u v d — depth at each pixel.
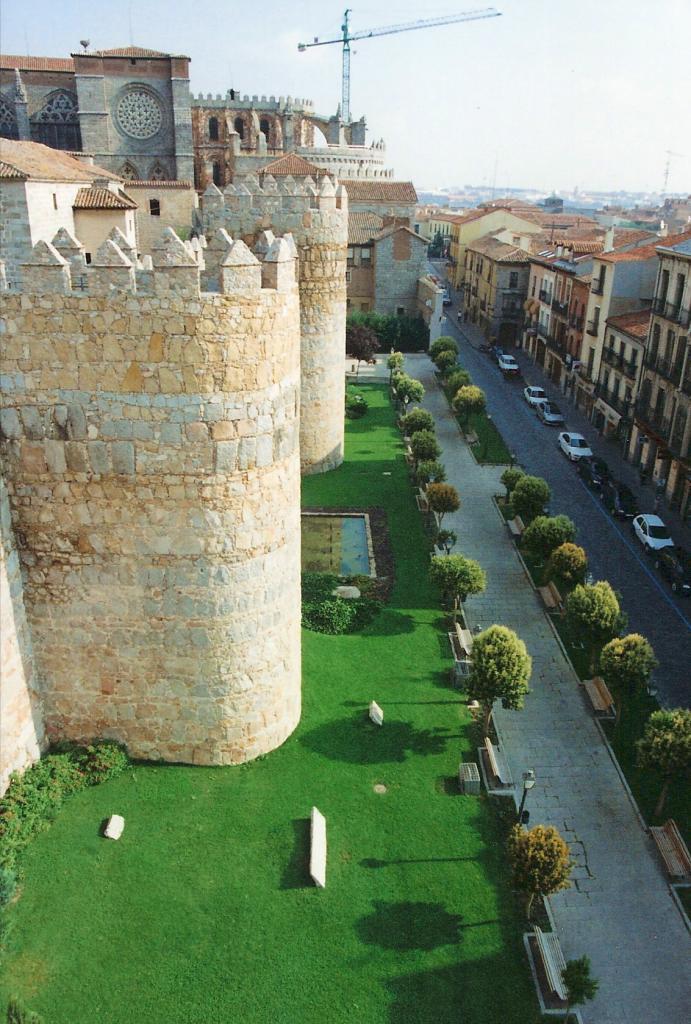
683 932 16.73
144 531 16.52
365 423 52.66
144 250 72.00
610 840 19.02
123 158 84.75
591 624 24.23
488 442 51.09
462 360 77.25
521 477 36.88
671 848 18.55
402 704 22.77
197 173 98.00
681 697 25.14
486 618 29.14
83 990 14.04
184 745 18.59
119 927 15.11
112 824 16.92
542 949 15.22
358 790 19.08
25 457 15.98
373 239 77.50
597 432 55.16
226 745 18.69
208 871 16.34
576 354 62.28
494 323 82.81
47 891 15.59
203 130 96.19
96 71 81.19
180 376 15.35
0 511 15.85
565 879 15.77
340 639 26.12
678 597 32.09
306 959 14.95
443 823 18.48
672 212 132.25
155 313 14.93
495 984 14.88
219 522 16.55
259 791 18.41
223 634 17.52
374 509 37.88
